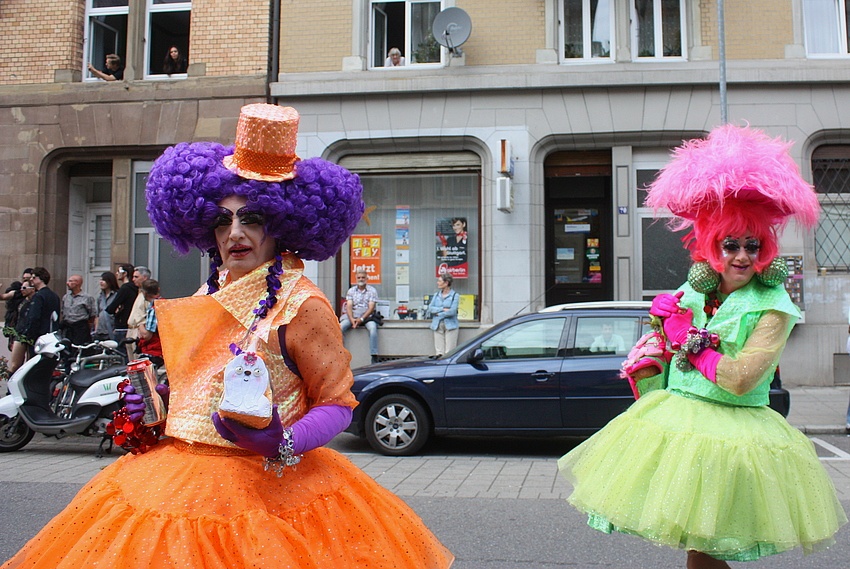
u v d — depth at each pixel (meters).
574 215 13.69
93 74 13.95
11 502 5.94
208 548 1.87
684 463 2.62
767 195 2.69
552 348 7.93
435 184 13.37
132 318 9.89
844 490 6.13
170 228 2.29
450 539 4.97
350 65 13.14
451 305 12.35
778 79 12.20
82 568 1.86
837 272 12.36
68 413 8.23
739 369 2.64
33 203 13.64
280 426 1.89
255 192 2.16
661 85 12.42
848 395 11.26
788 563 4.41
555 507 5.80
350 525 2.09
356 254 13.49
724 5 12.46
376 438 8.07
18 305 12.34
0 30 13.96
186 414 2.08
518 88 12.63
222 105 13.32
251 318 2.12
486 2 12.90
